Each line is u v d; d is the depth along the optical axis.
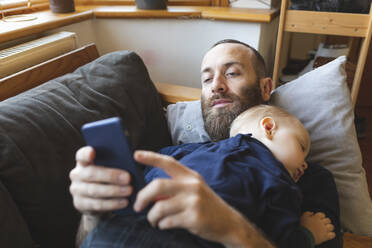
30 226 0.73
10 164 0.70
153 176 0.70
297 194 0.67
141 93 1.15
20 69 1.11
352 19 1.53
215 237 0.49
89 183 0.51
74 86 0.97
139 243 0.56
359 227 1.01
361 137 2.16
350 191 1.01
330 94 1.08
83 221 0.64
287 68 2.31
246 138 0.79
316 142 1.06
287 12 1.62
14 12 1.46
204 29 1.69
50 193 0.75
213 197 0.49
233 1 1.78
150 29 1.74
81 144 0.85
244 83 1.07
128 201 0.52
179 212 0.45
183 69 1.83
